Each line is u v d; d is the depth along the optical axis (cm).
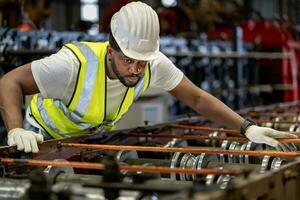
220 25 750
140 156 251
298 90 734
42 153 208
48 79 216
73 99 227
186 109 652
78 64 219
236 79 690
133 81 224
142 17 215
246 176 144
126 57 218
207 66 684
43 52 430
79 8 905
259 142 233
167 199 128
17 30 445
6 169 190
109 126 250
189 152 203
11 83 217
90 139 235
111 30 221
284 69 709
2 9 490
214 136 253
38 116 261
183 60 648
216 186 140
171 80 247
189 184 164
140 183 147
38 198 126
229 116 246
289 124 305
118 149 206
